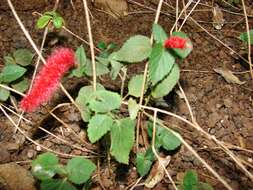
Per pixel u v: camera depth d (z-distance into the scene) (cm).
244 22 53
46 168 31
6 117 40
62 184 31
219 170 39
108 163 37
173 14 51
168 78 33
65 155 38
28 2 49
